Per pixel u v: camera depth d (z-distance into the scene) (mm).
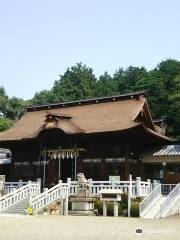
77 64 135875
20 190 39906
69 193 38750
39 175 50875
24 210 36625
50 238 18734
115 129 45219
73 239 18422
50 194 37375
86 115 52000
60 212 37125
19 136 52750
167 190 46312
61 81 130375
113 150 46594
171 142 52781
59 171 48250
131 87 111188
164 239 18547
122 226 24875
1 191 43875
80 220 29422
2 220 28797
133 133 45375
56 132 47969
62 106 56781
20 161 53281
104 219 30672
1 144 53781
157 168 51656
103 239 18484
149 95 87000
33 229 22703
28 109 60281
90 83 128750
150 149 50969
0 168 57375
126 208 35219
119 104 51656
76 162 48188
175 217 34094
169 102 82375
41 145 50844
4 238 18672
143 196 37156
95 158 47500
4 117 113125
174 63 95062
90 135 46562
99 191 36156
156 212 34688
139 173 48688
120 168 45781
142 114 49906
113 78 131625
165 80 88312
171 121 77000
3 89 116000
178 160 47375
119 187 37375
